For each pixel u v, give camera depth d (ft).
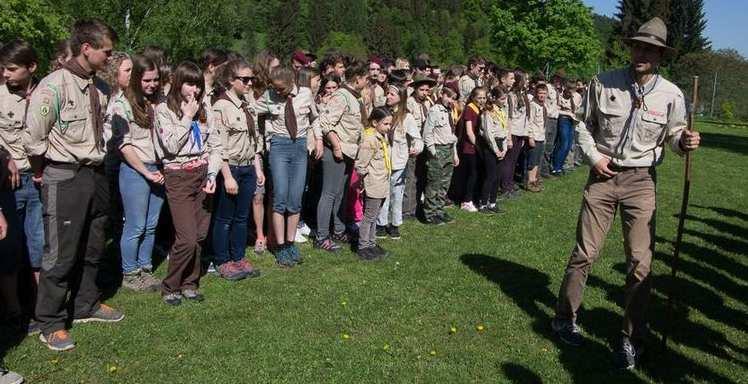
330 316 15.83
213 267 19.11
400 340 14.67
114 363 13.16
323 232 21.57
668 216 29.43
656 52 13.08
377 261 20.48
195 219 16.34
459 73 33.42
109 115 15.94
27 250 15.46
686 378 13.38
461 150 29.27
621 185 13.79
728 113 126.00
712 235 25.93
